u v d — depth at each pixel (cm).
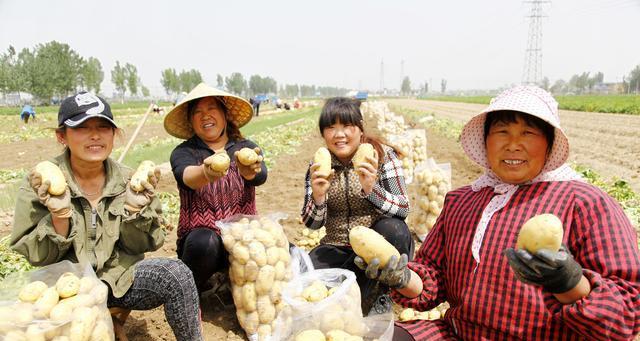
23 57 7362
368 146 373
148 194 304
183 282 320
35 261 295
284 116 4403
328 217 426
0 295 278
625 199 861
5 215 797
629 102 4528
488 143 242
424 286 274
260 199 891
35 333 249
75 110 290
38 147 2044
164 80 10788
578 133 2042
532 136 226
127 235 311
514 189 242
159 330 391
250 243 360
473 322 245
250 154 364
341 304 256
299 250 389
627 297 199
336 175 411
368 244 226
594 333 198
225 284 446
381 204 397
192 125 414
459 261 255
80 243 302
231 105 419
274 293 362
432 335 265
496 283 232
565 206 225
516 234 229
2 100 8388
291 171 1252
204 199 402
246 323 369
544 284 183
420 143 1021
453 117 3716
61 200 275
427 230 597
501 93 240
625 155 1355
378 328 257
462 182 1037
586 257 217
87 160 296
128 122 3816
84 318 259
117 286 315
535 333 223
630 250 208
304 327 251
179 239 418
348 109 390
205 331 394
